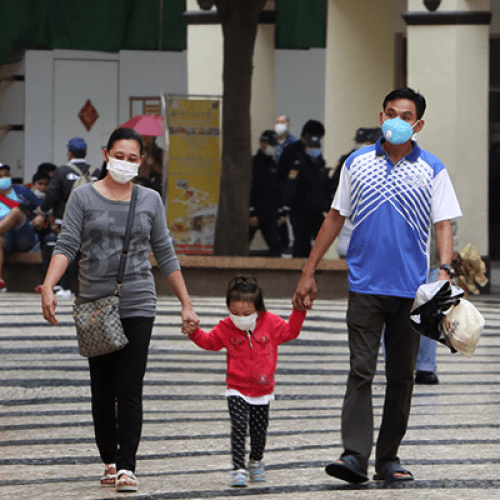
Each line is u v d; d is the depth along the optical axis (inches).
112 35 2401.6
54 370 1046.4
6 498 561.0
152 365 1087.0
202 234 1705.2
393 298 592.1
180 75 2406.5
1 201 1616.6
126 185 612.1
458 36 1782.7
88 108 2412.6
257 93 2060.8
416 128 608.4
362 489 577.0
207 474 633.0
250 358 605.0
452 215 597.6
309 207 1674.5
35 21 2390.5
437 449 705.0
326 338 1251.2
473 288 1221.1
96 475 634.2
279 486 589.3
